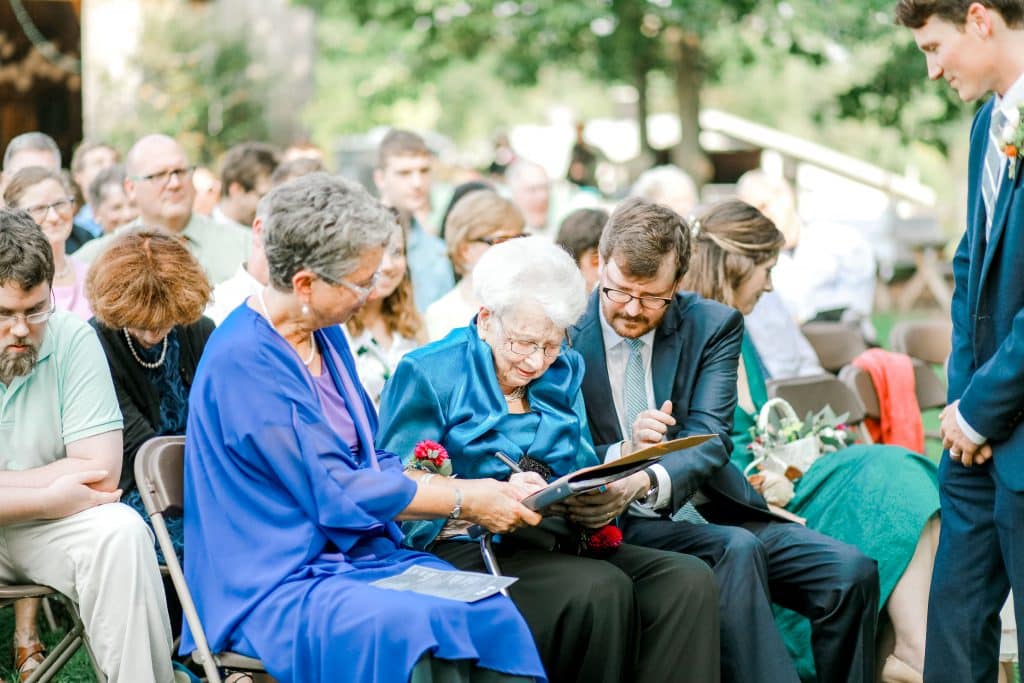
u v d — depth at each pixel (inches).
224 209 290.4
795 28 665.6
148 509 140.0
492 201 224.8
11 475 146.7
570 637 142.7
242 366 133.0
